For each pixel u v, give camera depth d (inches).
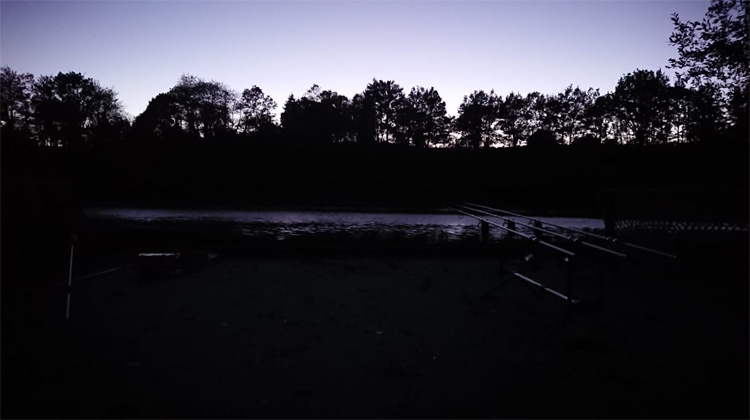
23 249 204.7
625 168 1095.0
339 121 2310.5
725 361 158.2
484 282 283.0
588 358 160.1
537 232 231.9
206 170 1274.6
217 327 186.7
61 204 233.1
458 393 131.0
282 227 690.8
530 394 131.0
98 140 1299.2
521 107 2447.1
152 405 119.2
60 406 116.5
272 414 116.3
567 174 1163.3
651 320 207.9
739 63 342.6
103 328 181.0
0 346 157.2
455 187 1256.2
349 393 129.6
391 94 2576.3
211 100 2576.3
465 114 2458.2
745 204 256.2
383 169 1314.0
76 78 2078.0
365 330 187.3
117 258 335.3
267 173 1279.5
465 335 183.6
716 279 273.3
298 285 265.4
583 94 2304.4
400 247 378.9
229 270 304.8
